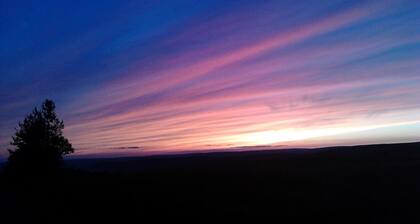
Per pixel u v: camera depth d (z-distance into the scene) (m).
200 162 85.38
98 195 26.31
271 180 36.44
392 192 25.66
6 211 19.30
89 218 17.56
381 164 47.19
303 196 25.09
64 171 41.91
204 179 39.47
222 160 86.06
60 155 41.41
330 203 21.83
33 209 19.94
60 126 41.78
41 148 39.81
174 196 25.67
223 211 19.47
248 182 35.19
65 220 16.94
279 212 19.28
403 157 60.91
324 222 16.89
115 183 35.53
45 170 39.81
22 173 38.94
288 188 29.77
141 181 37.41
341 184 31.33
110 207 20.73
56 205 21.62
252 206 21.23
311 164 60.31
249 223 16.92
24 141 39.97
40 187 32.69
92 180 38.12
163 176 44.41
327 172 41.44
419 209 19.27
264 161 75.38
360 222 16.69
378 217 17.59
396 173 36.25
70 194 27.36
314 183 32.78
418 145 77.44
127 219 17.53
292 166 57.53
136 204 22.02
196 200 23.75
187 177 43.06
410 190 26.28
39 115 40.50
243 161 79.12
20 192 29.38
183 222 16.98
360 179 33.91
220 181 36.78
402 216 17.83
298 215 18.45
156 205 21.52
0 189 32.19
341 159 67.12
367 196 24.17
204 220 17.47
